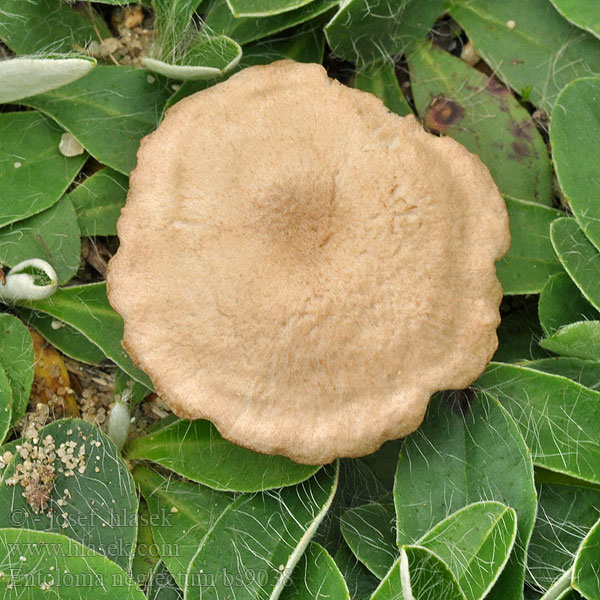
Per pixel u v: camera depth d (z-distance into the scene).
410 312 0.17
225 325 0.17
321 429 0.17
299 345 0.17
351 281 0.17
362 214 0.17
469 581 0.17
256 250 0.17
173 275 0.17
